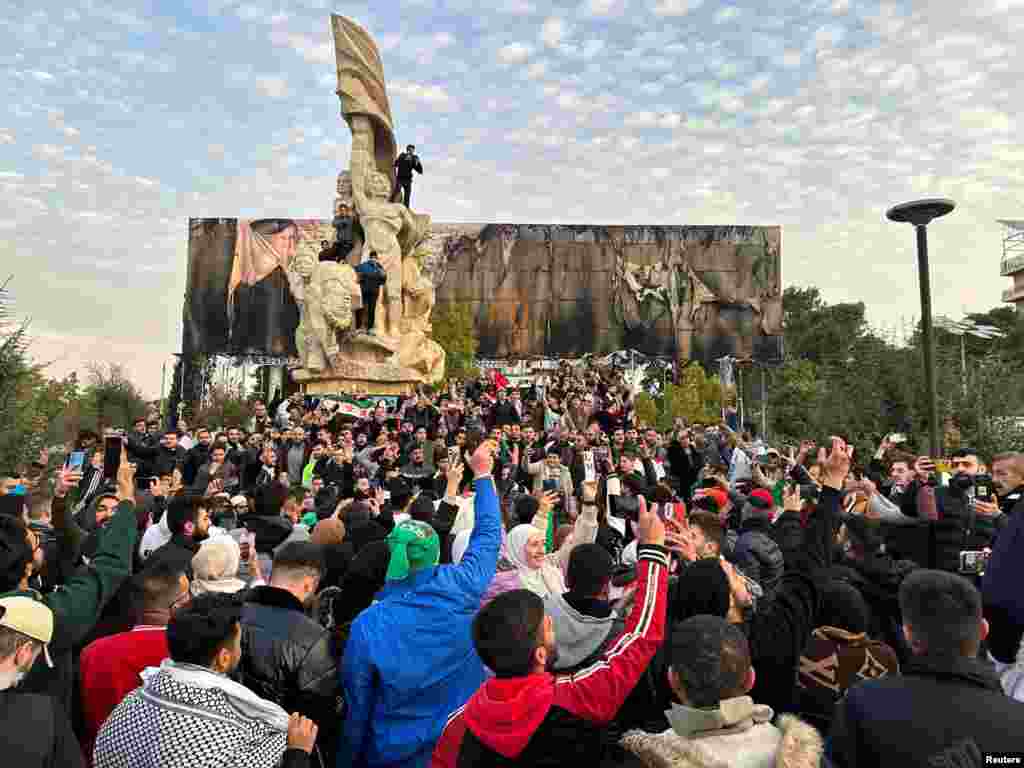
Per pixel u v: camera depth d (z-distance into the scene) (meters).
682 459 14.77
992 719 1.94
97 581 3.33
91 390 36.12
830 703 3.01
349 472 11.73
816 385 42.69
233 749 2.29
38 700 2.35
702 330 43.28
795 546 3.25
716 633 2.27
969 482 5.69
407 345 21.19
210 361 43.16
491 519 3.30
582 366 42.31
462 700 3.03
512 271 43.81
